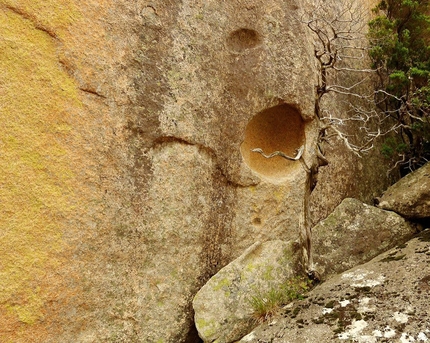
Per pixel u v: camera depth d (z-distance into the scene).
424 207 4.28
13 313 2.75
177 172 3.61
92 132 3.19
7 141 2.80
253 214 4.06
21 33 2.93
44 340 2.87
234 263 3.68
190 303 3.57
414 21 5.64
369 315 2.96
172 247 3.53
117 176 3.29
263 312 3.34
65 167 3.03
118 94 3.35
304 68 4.26
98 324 3.12
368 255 4.02
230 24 4.05
